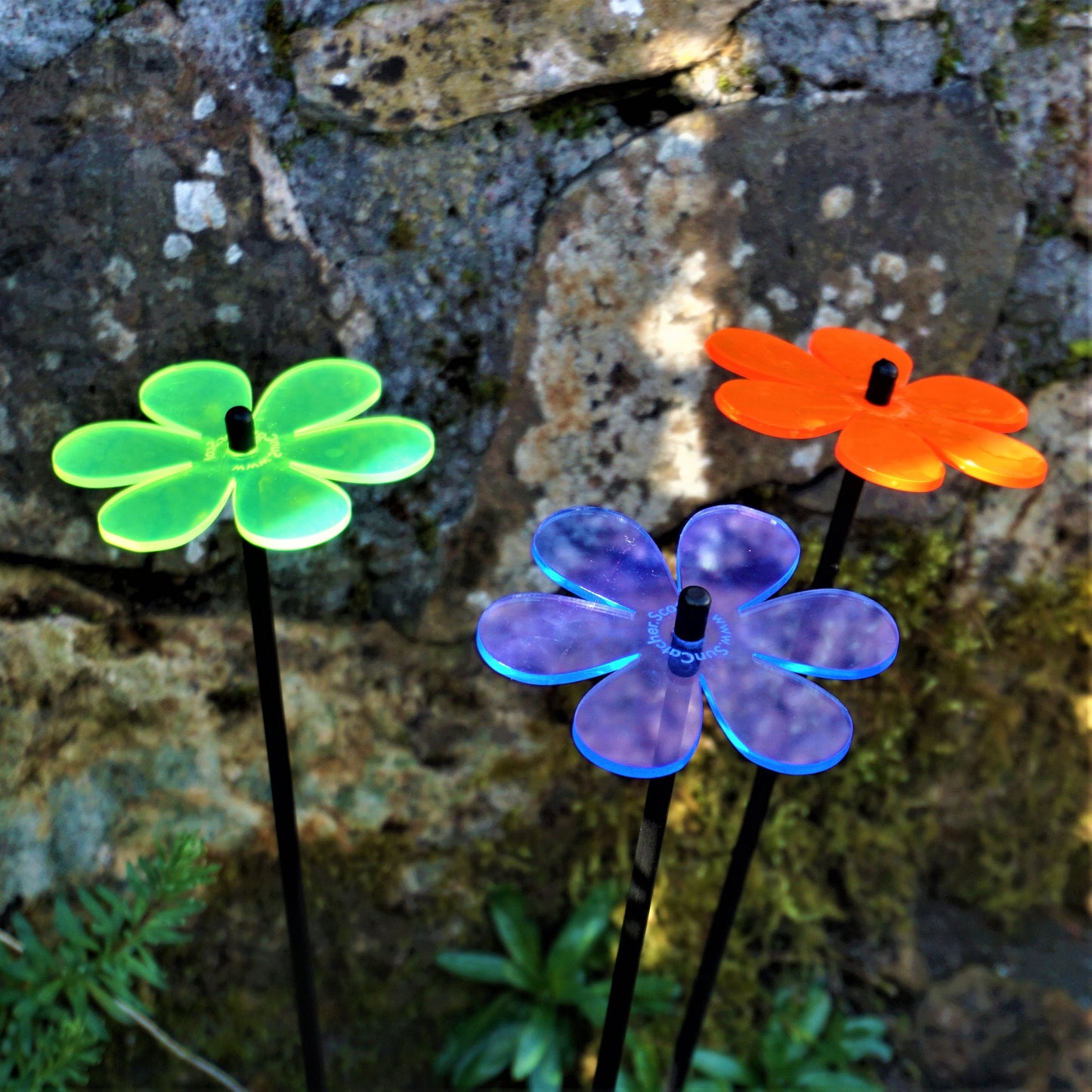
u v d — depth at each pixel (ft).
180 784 2.04
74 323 1.79
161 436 1.64
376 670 2.05
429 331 1.89
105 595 1.92
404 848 2.15
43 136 1.73
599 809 2.19
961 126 1.89
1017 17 1.87
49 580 1.90
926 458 1.56
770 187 1.87
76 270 1.78
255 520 1.55
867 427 1.61
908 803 2.26
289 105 1.79
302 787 2.09
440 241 1.86
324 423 1.68
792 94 1.85
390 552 1.98
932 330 1.96
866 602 1.58
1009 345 2.00
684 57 1.82
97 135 1.74
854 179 1.88
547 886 2.23
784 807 2.21
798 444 1.98
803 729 1.49
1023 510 2.08
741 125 1.85
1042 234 1.96
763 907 2.25
